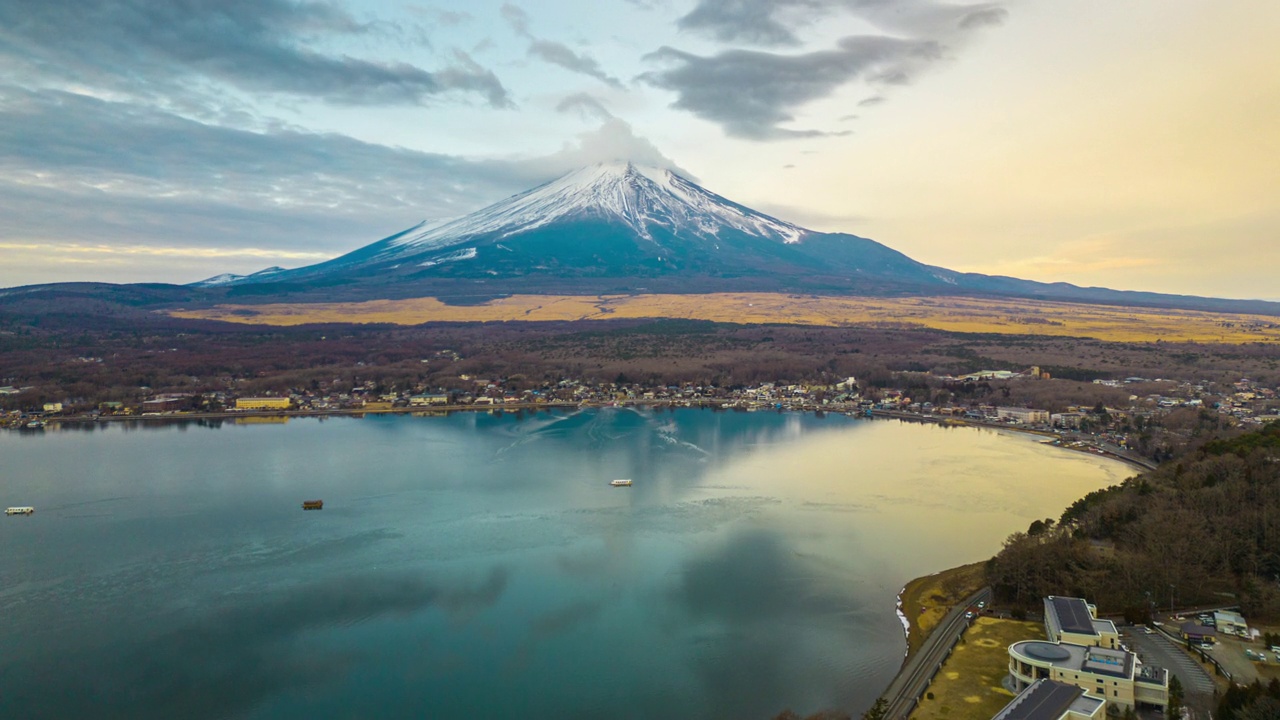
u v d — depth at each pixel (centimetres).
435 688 11956
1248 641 12369
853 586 15475
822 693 11719
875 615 14225
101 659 12850
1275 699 9644
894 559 16862
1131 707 10531
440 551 17412
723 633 13562
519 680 12156
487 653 12938
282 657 12862
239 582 15738
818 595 15050
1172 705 10538
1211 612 13350
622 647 13112
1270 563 14225
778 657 12762
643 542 17950
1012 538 16162
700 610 14425
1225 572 14162
